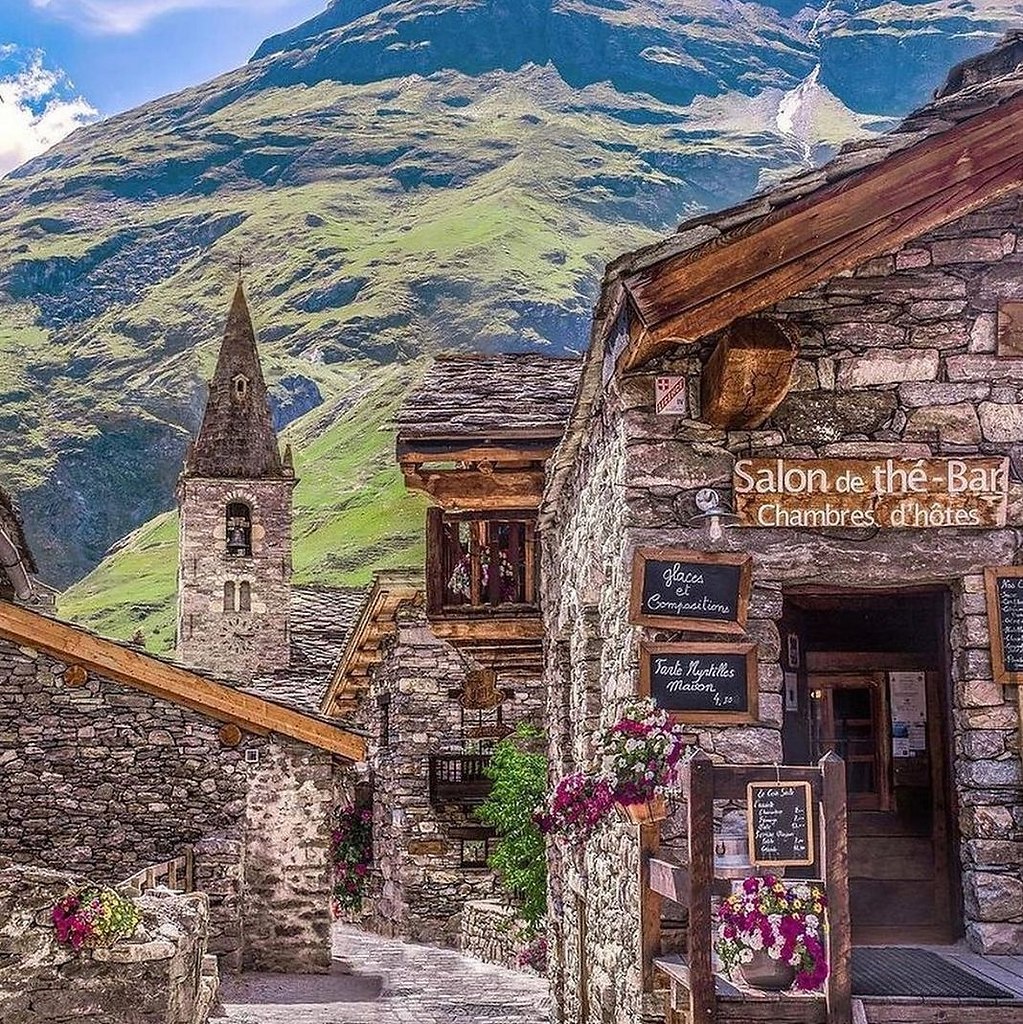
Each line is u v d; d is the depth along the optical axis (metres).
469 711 25.27
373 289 185.75
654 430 8.84
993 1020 7.28
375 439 137.00
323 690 29.64
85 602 119.38
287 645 48.88
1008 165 8.55
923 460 8.78
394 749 25.52
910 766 9.69
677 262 8.27
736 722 8.66
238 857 19.20
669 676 8.68
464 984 18.50
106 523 161.88
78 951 11.14
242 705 19.41
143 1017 11.20
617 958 9.77
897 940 9.46
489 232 192.50
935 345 8.88
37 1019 10.98
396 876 25.50
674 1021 8.09
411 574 24.52
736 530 8.80
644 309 8.23
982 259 8.91
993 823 8.65
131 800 19.30
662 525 8.80
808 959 7.11
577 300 178.62
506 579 15.55
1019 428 8.83
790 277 8.37
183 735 19.47
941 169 8.51
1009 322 8.84
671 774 8.42
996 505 8.76
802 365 8.88
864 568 8.79
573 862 12.46
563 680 13.65
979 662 8.76
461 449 13.39
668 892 7.86
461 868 25.06
